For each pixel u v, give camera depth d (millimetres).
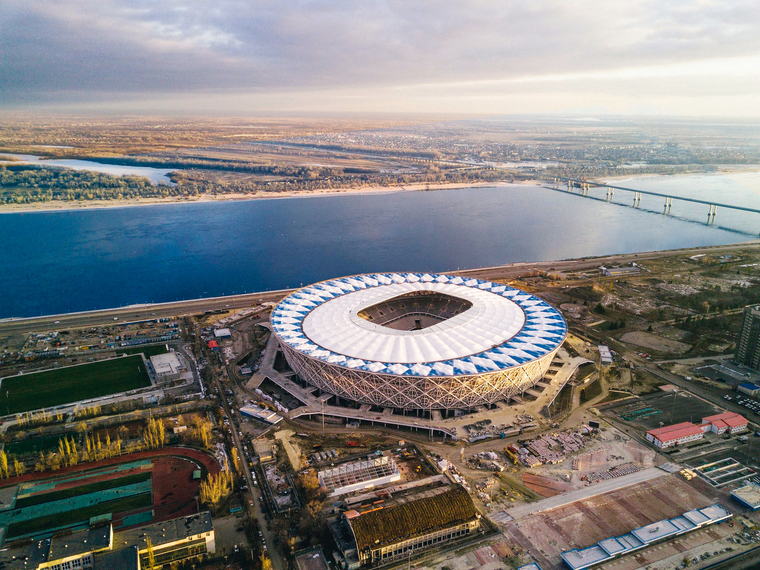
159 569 161875
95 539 159250
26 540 159375
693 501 192875
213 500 189125
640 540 171500
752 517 185375
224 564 165000
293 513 186500
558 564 164750
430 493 182750
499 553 168875
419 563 165500
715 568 163250
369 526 167875
